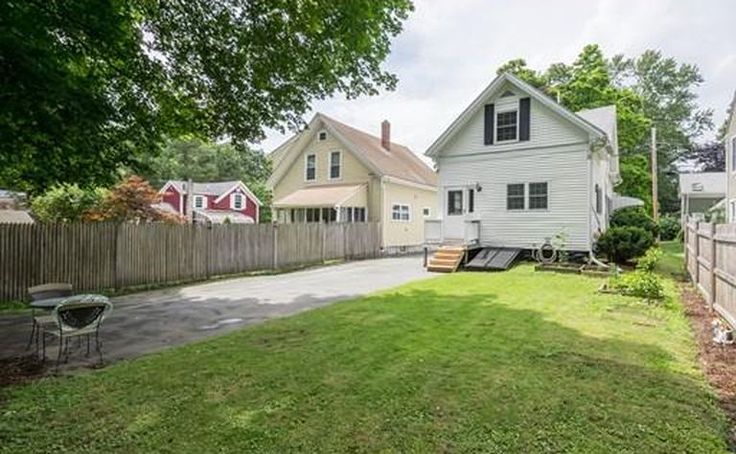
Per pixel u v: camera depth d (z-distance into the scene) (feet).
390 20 29.96
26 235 31.04
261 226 49.78
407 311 25.73
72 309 17.43
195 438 10.82
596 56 88.38
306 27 24.68
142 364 16.48
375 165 74.54
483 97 53.42
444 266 47.73
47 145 23.07
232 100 30.12
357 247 66.39
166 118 31.04
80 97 20.24
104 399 13.21
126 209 51.62
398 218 79.71
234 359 16.88
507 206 52.54
